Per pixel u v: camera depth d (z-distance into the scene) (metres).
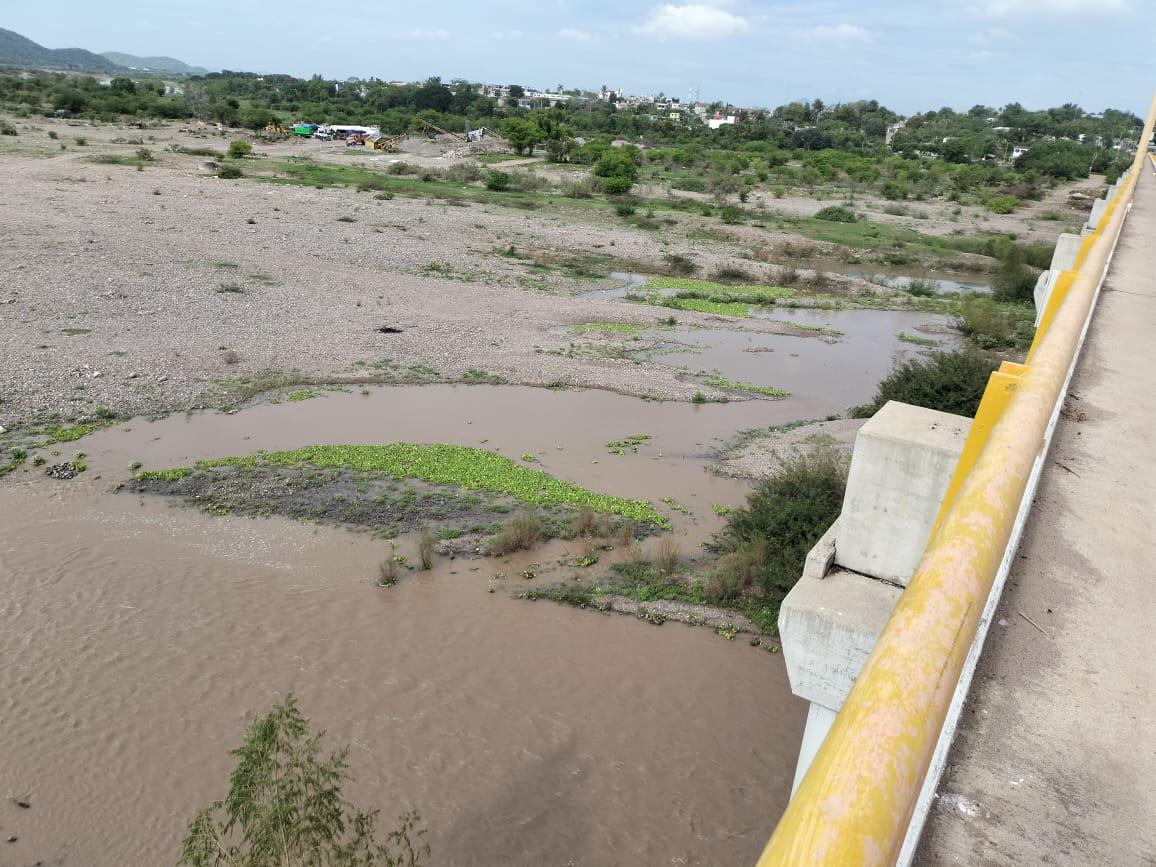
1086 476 3.71
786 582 12.27
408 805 8.87
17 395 18.41
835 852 0.75
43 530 13.57
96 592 12.06
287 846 6.70
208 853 6.95
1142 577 2.84
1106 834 1.78
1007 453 1.55
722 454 18.64
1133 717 2.14
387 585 12.78
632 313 31.55
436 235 42.38
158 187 46.62
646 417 20.77
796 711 10.58
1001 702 2.19
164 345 22.55
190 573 12.73
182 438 17.52
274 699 10.29
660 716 10.38
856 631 2.97
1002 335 31.09
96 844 8.22
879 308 36.12
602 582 13.16
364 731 9.85
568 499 15.87
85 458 16.17
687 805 9.12
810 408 22.28
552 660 11.30
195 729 9.71
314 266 33.25
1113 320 7.33
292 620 11.80
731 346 28.20
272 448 17.41
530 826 8.74
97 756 9.23
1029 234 60.50
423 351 24.42
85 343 21.94
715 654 11.58
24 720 9.62
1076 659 2.37
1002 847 1.74
